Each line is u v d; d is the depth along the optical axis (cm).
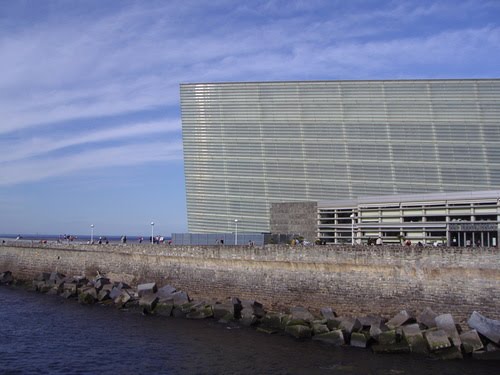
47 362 3309
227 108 8012
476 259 3678
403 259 3947
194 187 8194
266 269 4634
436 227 5838
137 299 5175
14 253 7375
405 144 7012
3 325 4353
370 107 7219
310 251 4381
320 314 4228
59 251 6788
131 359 3359
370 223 6400
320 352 3456
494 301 3588
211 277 5034
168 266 5453
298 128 7594
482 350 3316
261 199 7781
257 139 7825
